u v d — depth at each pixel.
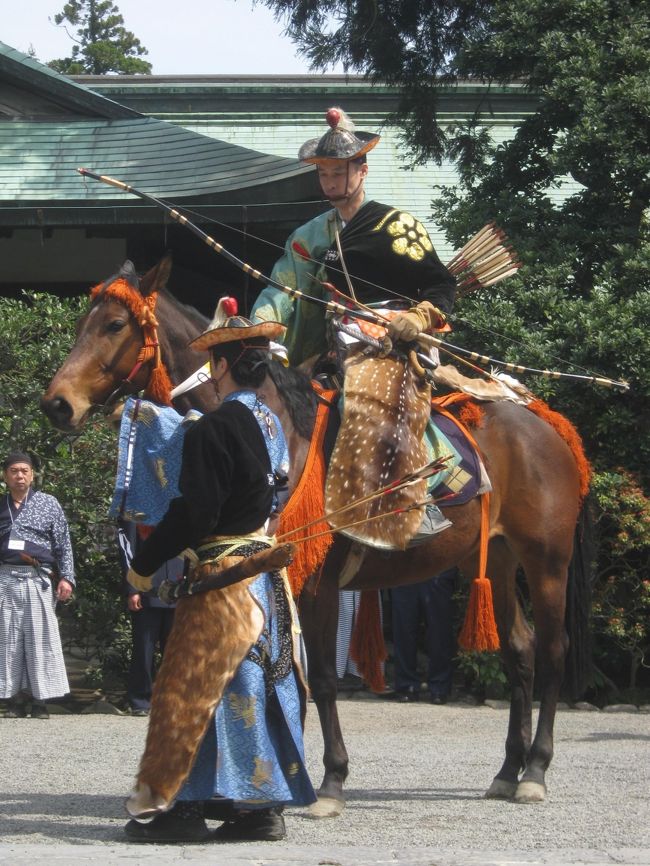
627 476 13.96
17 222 15.70
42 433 13.02
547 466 8.38
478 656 13.64
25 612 11.83
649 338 13.98
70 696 13.09
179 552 5.82
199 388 7.29
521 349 14.02
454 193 17.14
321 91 22.75
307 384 7.48
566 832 6.75
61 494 12.87
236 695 5.80
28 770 8.74
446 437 7.88
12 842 6.02
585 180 15.53
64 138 17.34
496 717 12.59
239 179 15.64
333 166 7.78
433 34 18.56
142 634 12.20
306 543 6.99
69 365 7.22
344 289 7.89
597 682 13.82
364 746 10.41
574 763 9.56
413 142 19.02
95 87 23.11
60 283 17.56
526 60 16.27
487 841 6.47
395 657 13.91
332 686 7.25
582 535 9.07
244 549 5.89
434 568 7.84
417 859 5.28
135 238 16.94
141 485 6.71
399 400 7.47
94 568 13.11
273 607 5.98
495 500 8.22
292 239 8.03
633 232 15.16
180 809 6.05
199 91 22.94
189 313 7.61
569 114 15.99
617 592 14.10
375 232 7.82
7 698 12.08
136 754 9.59
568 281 15.48
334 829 6.74
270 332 6.09
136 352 7.27
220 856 5.25
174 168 16.39
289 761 5.93
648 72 15.30
